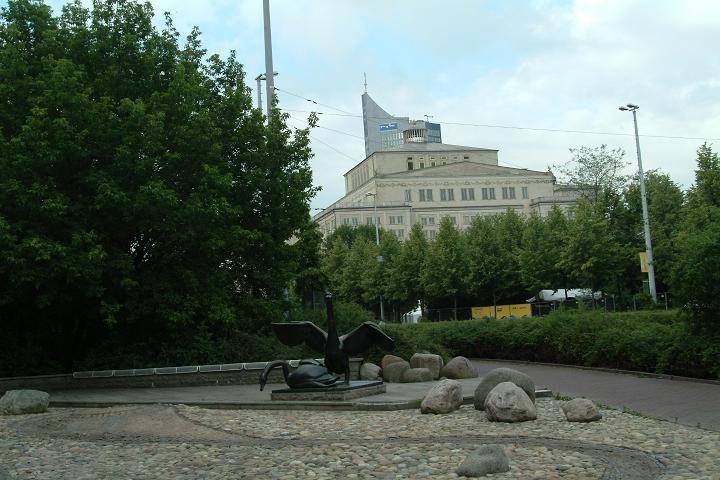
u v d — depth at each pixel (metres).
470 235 55.81
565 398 14.66
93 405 15.87
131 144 18.20
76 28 20.80
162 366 19.88
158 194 17.83
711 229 16.86
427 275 55.12
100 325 21.14
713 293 16.50
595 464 8.19
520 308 49.16
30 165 17.48
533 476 7.66
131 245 20.19
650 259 37.12
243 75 23.64
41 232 17.50
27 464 9.51
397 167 121.75
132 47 20.70
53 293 17.95
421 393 15.45
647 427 10.79
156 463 9.22
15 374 19.84
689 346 16.77
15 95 18.91
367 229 91.25
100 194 17.64
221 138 21.50
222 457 9.40
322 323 23.44
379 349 21.31
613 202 43.28
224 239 20.14
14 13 20.61
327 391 14.45
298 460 8.92
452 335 28.03
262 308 21.42
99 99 19.91
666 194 42.25
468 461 7.87
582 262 41.88
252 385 18.95
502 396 11.65
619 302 41.56
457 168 112.06
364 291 67.31
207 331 21.00
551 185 113.06
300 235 24.16
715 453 8.64
